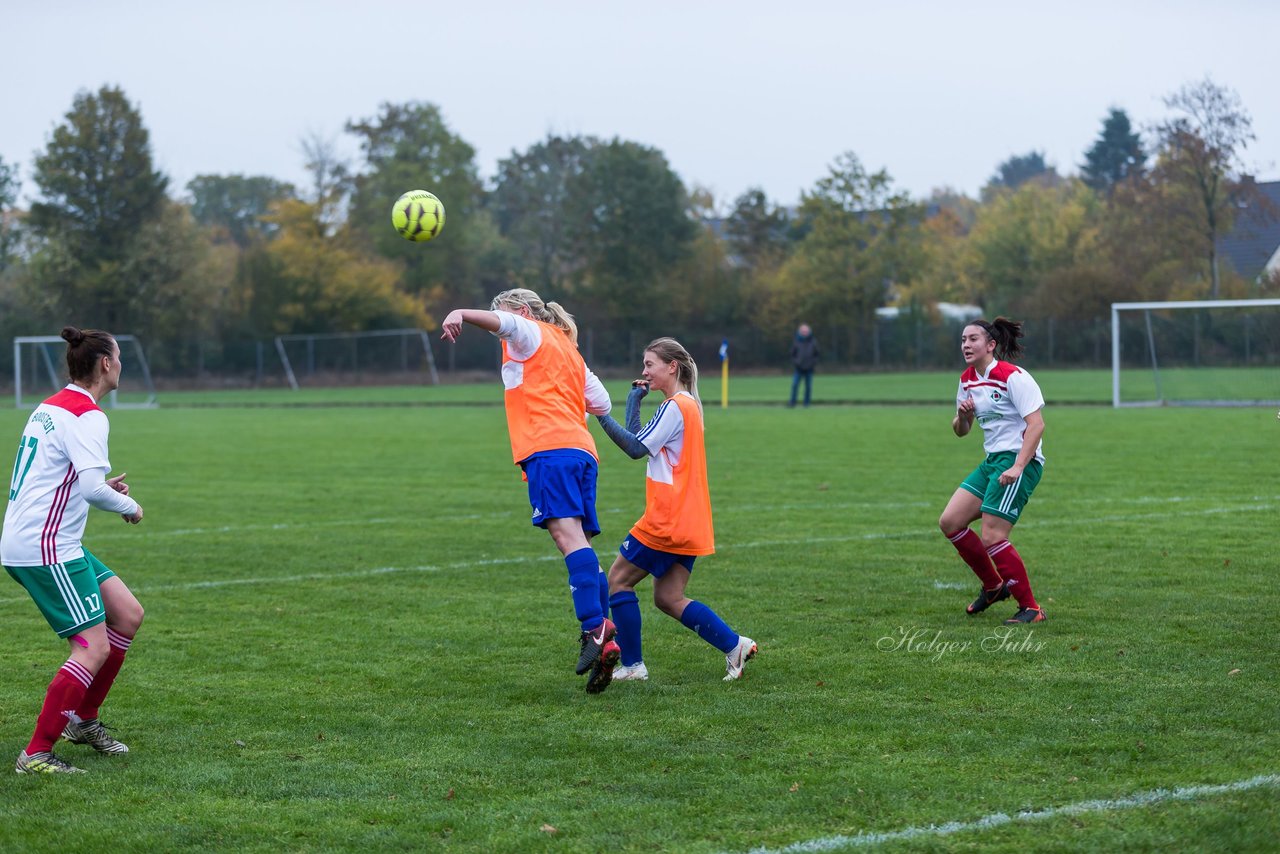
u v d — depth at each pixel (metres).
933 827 6.84
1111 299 93.75
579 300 106.38
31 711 9.67
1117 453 29.41
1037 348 91.62
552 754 8.35
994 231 113.00
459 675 10.66
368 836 6.92
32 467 8.15
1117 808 7.05
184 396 82.06
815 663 10.76
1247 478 24.09
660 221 104.62
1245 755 7.97
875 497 22.41
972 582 14.47
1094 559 15.62
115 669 8.58
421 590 14.69
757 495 22.80
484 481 26.59
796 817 7.05
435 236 11.42
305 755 8.45
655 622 12.69
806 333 52.75
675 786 7.64
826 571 15.27
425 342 95.94
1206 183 91.94
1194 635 11.48
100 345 8.34
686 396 10.22
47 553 8.10
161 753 8.55
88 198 97.94
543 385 10.09
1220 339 59.03
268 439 39.69
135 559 17.11
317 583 15.20
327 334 98.44
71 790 7.80
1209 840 6.59
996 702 9.39
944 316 101.12
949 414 46.34
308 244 99.69
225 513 21.83
